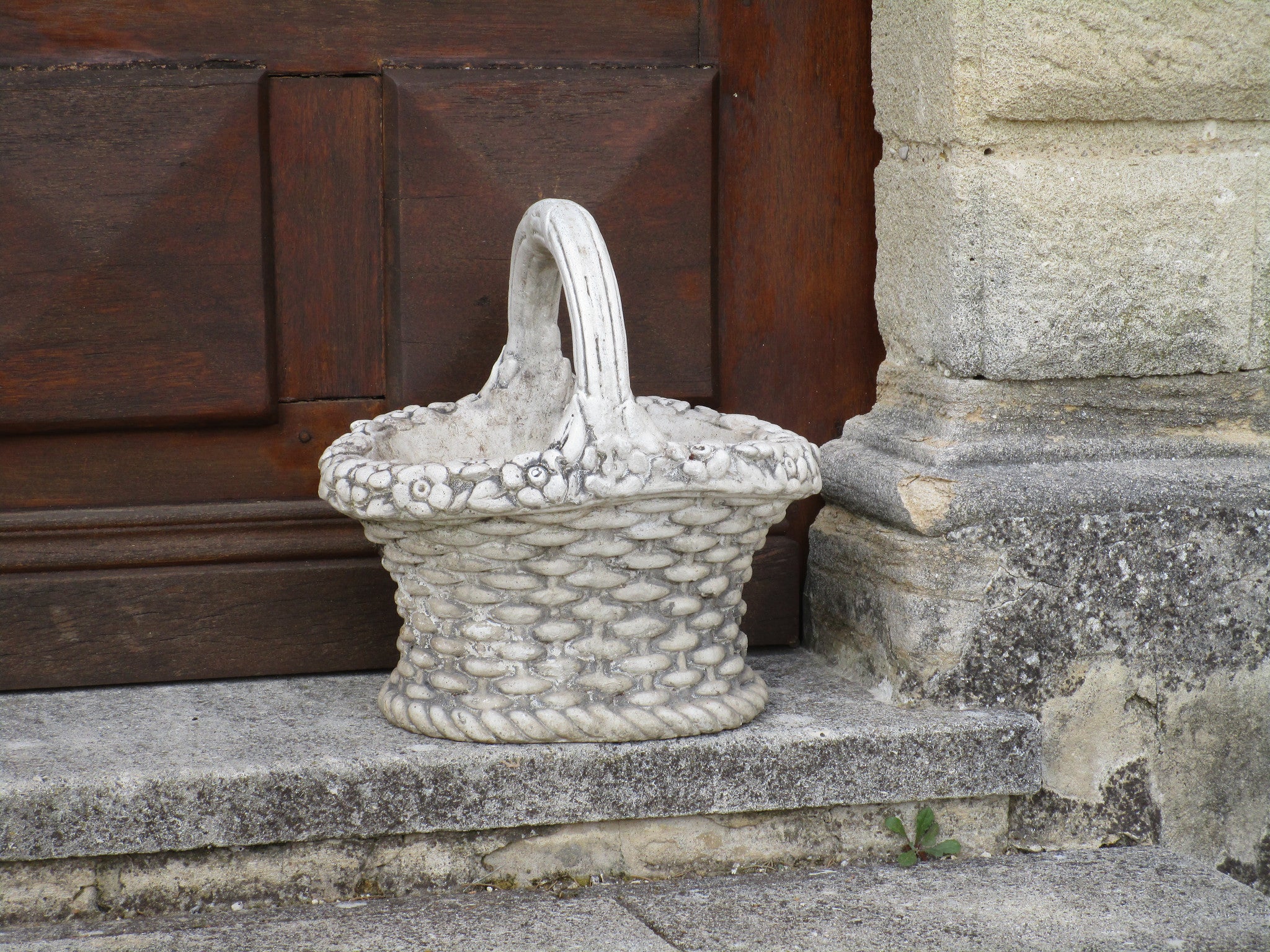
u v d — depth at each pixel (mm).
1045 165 1911
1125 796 1948
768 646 2234
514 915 1617
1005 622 1897
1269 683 1977
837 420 2219
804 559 2230
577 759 1718
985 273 1915
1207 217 1957
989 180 1898
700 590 1732
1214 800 1981
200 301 1980
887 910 1648
